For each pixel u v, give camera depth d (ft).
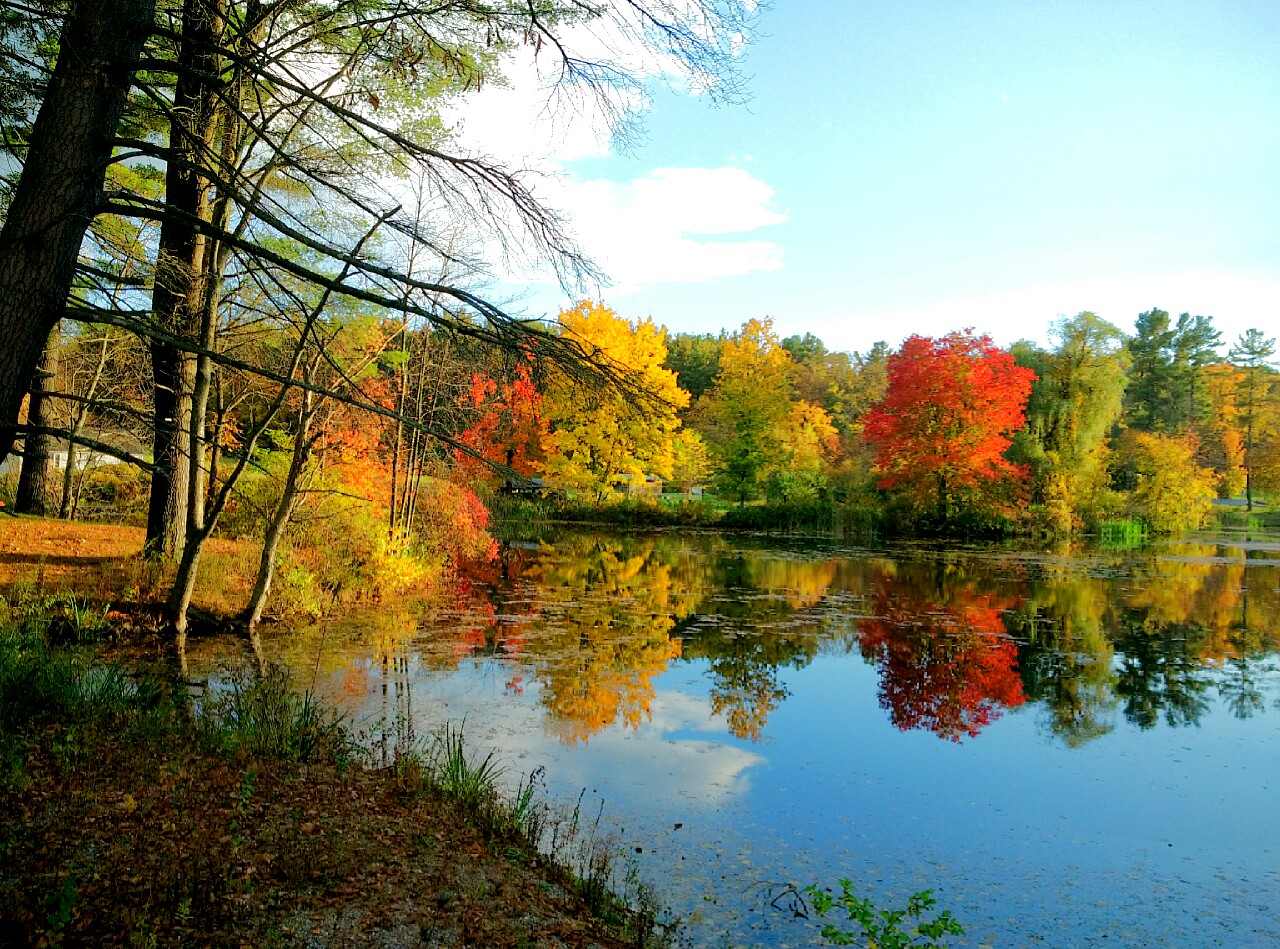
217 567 42.16
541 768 24.58
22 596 33.55
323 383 41.45
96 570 38.91
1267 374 221.05
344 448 49.06
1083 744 29.22
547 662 37.76
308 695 26.91
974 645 45.27
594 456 130.52
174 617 35.22
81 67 13.41
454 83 28.73
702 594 61.52
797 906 17.42
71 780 17.61
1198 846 21.27
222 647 35.17
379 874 15.48
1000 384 115.14
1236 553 102.83
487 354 16.16
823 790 24.26
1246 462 204.64
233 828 16.40
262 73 14.52
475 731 27.66
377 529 53.16
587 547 96.27
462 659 37.27
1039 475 125.29
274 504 52.75
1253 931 17.31
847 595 62.80
